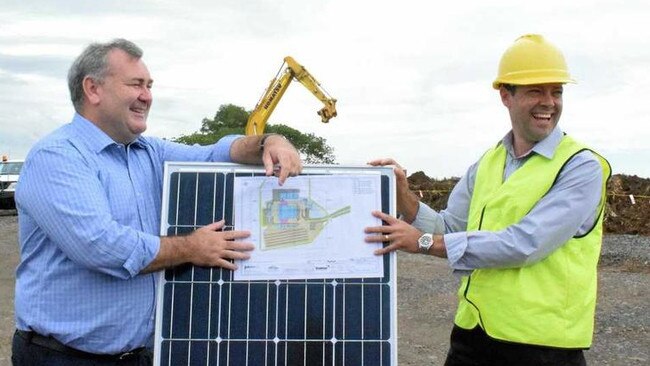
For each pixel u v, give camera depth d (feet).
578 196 11.85
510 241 11.78
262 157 12.09
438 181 105.60
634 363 25.85
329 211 11.62
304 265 11.53
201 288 11.51
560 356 12.12
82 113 11.75
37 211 11.03
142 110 11.82
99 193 11.14
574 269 12.14
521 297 12.07
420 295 38.09
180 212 11.65
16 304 11.94
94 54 11.46
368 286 11.63
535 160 12.34
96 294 11.48
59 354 11.51
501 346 12.42
